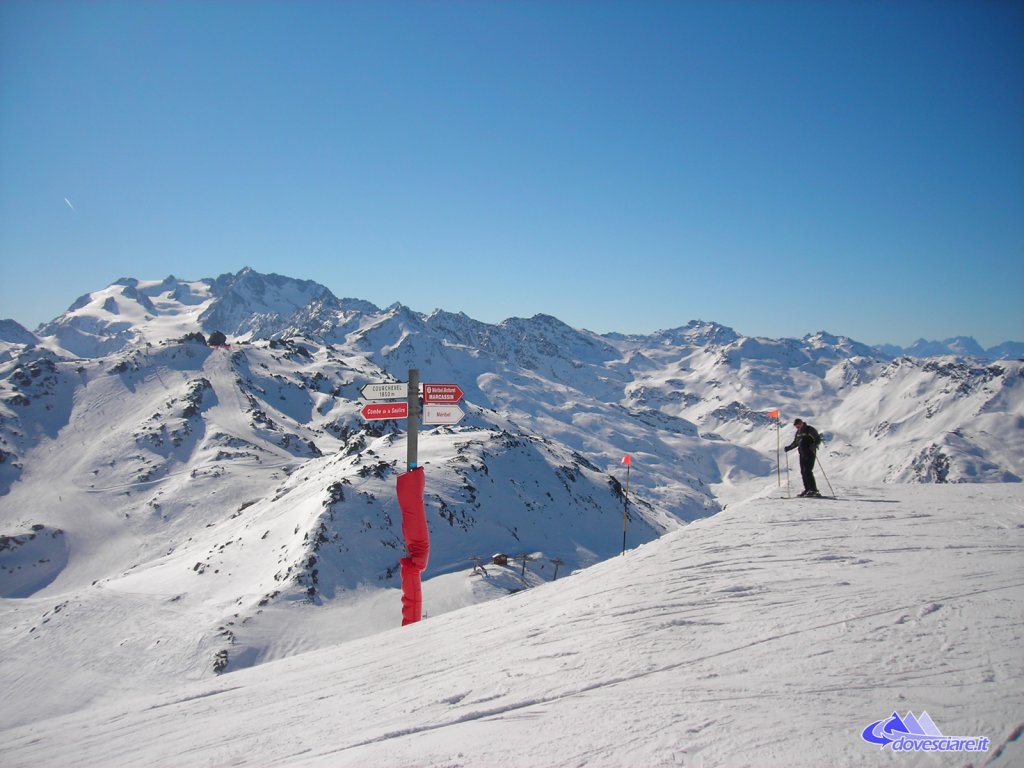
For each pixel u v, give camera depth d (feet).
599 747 12.20
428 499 240.94
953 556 24.25
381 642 28.35
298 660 29.04
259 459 462.60
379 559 202.18
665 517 400.26
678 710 13.29
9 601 238.48
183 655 154.20
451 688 18.13
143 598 197.77
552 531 268.00
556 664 18.04
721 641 17.33
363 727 16.52
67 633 175.42
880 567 23.32
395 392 45.09
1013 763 9.75
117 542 367.04
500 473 297.53
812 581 22.22
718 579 24.06
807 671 14.34
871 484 51.65
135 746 20.18
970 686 12.66
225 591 200.13
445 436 344.49
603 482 364.38
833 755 10.56
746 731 11.90
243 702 22.85
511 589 188.96
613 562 34.06
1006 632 15.40
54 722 27.43
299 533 217.36
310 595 180.86
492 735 13.82
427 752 13.60
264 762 15.78
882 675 13.66
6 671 157.79
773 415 49.88
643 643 18.19
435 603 176.86
